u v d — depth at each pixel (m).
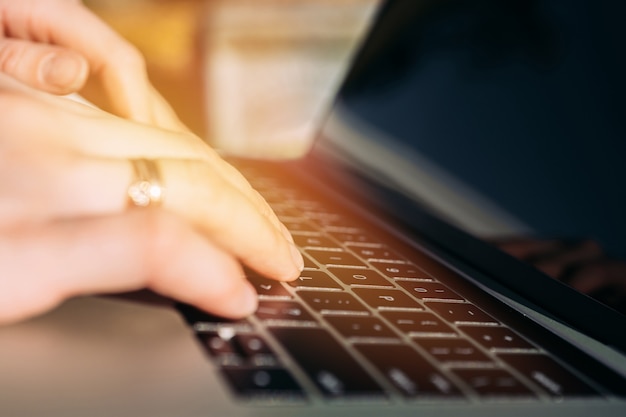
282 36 1.62
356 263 0.60
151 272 0.42
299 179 0.93
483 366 0.42
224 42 1.62
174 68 1.60
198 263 0.42
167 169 0.48
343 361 0.38
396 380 0.37
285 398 0.33
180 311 0.42
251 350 0.37
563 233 0.75
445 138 0.95
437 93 1.00
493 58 0.96
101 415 0.30
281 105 1.60
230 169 0.61
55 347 0.36
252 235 0.49
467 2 1.01
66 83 0.59
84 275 0.41
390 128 1.02
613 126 0.77
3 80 0.55
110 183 0.46
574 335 0.52
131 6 1.60
